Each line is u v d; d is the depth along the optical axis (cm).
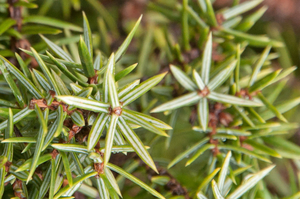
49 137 28
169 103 31
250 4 34
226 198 30
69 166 29
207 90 31
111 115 29
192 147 31
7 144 29
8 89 31
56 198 28
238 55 31
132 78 35
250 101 31
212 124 32
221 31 33
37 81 30
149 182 32
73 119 29
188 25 34
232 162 32
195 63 34
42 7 36
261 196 31
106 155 28
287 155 32
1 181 29
